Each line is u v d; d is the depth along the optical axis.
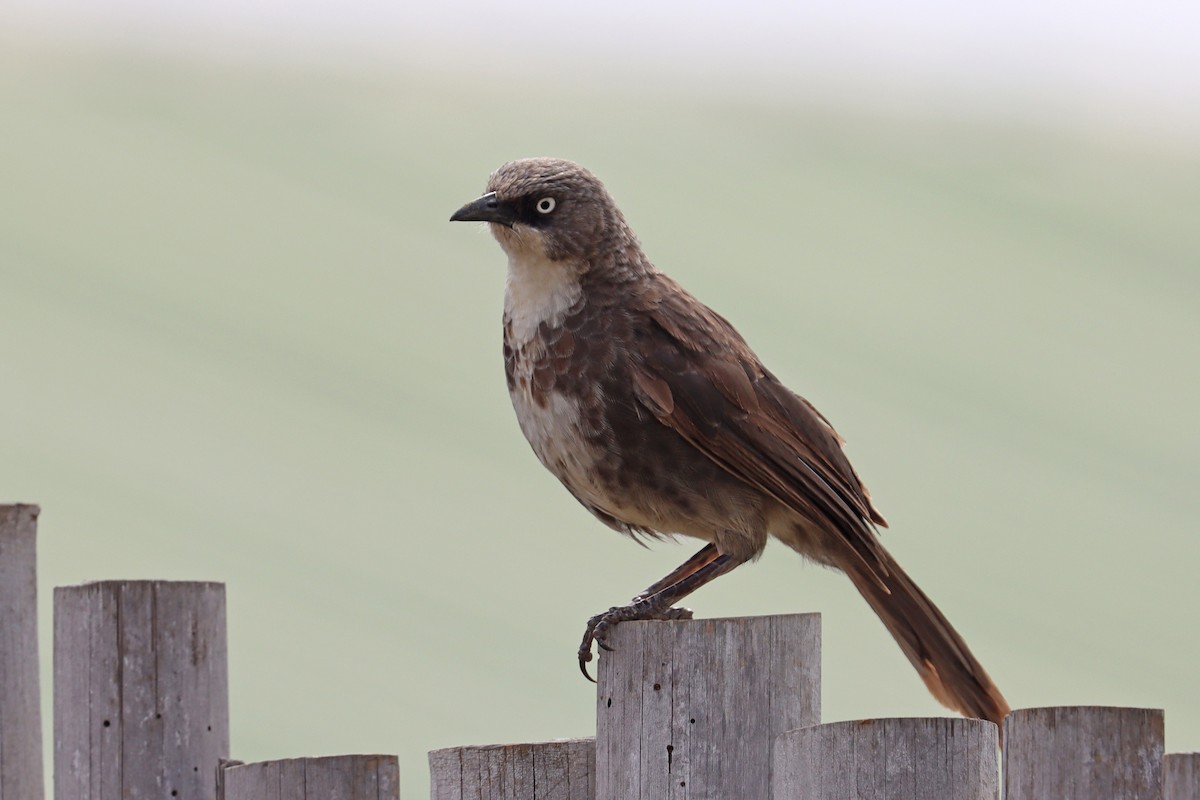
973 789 5.59
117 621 6.88
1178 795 5.35
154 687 6.88
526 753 6.58
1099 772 5.53
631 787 6.33
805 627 6.38
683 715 6.27
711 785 6.24
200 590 6.96
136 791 6.85
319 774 6.25
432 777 6.67
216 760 6.93
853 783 5.61
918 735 5.60
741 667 6.29
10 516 7.10
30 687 7.13
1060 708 5.57
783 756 5.84
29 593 7.14
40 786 7.16
